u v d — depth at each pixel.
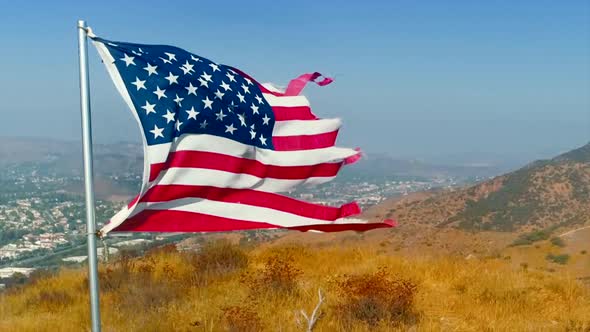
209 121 4.46
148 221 4.39
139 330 7.74
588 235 26.62
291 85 5.11
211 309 8.46
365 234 20.75
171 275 10.41
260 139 4.75
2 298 10.43
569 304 9.12
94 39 4.17
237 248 11.78
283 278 9.48
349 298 8.48
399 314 8.21
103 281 10.20
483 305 8.97
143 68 4.30
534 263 19.98
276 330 7.50
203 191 4.50
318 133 4.97
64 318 8.70
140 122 4.27
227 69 4.81
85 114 4.04
